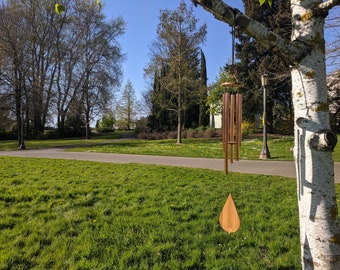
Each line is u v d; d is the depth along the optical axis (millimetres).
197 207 4680
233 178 7254
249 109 25438
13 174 7934
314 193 1464
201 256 3104
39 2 26781
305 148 1495
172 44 21203
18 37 21234
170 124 35250
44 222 4070
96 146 20938
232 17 1443
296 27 1549
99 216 4324
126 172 8266
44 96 25406
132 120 52500
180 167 9305
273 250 3170
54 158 12578
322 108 1475
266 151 12125
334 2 1413
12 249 3232
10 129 35219
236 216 1909
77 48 32062
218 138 25594
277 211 4461
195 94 23172
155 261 3010
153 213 4426
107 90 33156
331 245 1441
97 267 2887
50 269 2881
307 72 1488
